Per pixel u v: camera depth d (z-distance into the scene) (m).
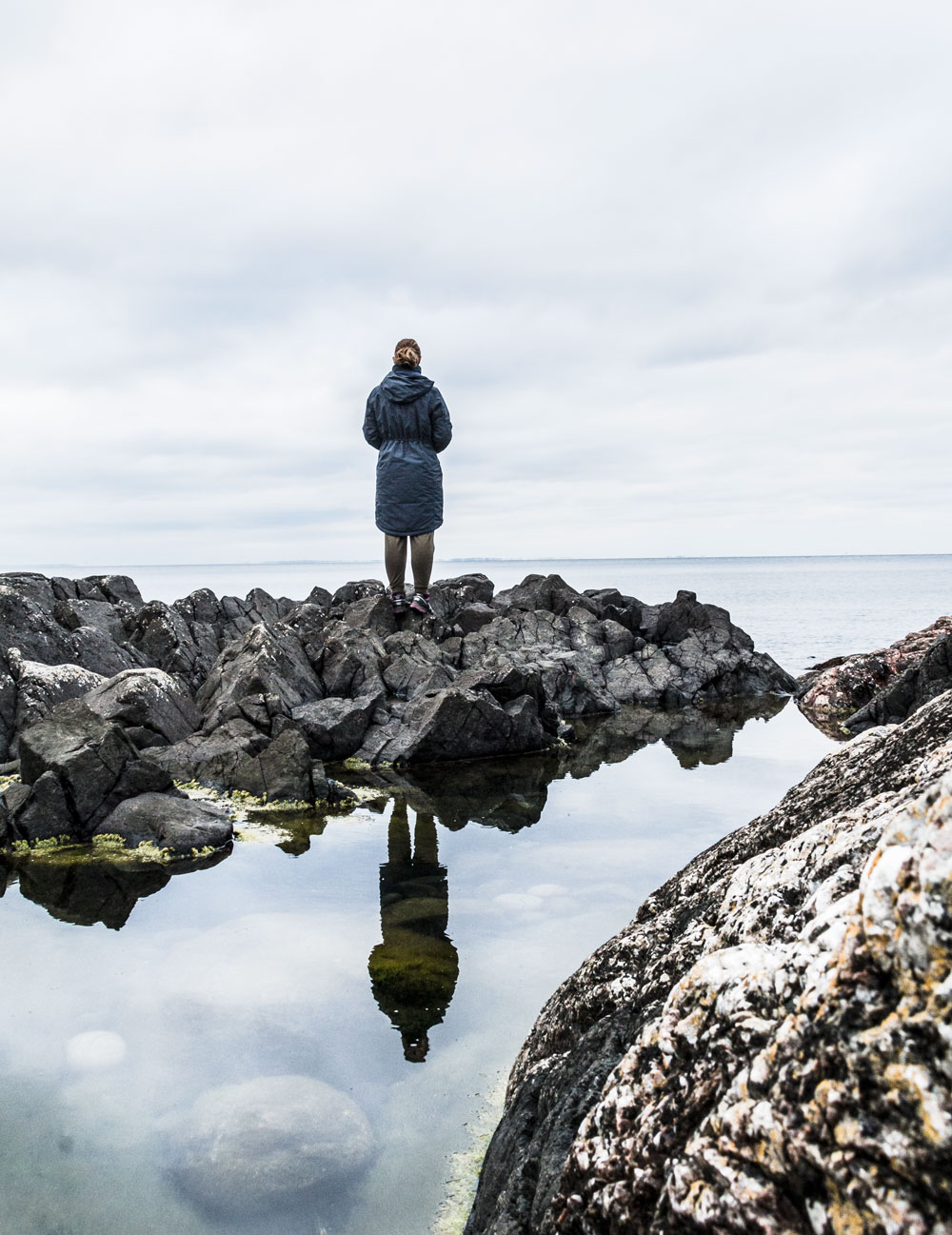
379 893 4.72
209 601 15.95
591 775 7.95
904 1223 1.06
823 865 1.91
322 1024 3.25
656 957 2.41
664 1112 1.51
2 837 5.73
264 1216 2.27
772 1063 1.30
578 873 5.03
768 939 1.83
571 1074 2.18
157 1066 2.94
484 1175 2.34
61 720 6.49
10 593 10.47
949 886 1.12
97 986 3.56
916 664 10.47
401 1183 2.40
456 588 18.58
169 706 8.45
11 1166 2.43
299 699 9.81
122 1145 2.52
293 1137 2.55
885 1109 1.12
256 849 5.65
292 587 115.62
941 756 2.15
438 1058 3.01
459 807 6.79
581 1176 1.62
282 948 3.95
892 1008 1.17
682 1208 1.32
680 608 17.34
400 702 10.32
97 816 5.94
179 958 3.84
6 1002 3.42
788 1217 1.19
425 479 13.05
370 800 7.07
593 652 14.93
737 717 12.02
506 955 3.87
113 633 11.96
